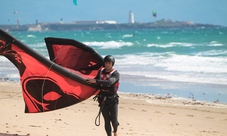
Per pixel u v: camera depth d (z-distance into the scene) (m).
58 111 43.41
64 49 28.06
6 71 84.75
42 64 25.67
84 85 26.30
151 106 48.59
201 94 56.41
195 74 75.12
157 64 92.69
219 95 55.53
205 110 46.56
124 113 44.62
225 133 36.41
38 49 155.62
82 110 44.69
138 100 52.50
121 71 81.62
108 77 26.12
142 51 141.75
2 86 62.78
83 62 28.12
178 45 169.12
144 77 72.94
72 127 35.94
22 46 25.03
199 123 40.38
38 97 26.50
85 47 27.55
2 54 25.27
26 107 26.56
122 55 123.62
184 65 88.75
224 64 88.12
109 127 26.73
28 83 26.11
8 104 46.50
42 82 26.17
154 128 37.59
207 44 168.75
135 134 34.69
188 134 35.59
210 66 85.62
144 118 42.09
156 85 64.31
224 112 45.56
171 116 43.31
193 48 147.00
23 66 25.72
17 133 31.88
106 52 141.38
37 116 40.09
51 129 34.53
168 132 36.09
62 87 26.39
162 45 172.62
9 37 24.72
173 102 51.19
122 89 61.31
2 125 35.00
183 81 67.69
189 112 45.44
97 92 26.77
